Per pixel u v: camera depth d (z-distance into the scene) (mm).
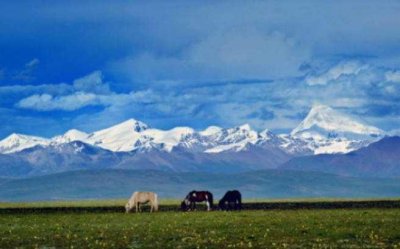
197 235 77188
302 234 76938
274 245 68188
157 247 68375
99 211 134000
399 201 164375
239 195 131875
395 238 72562
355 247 66562
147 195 126875
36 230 85688
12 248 68938
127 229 85438
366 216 102438
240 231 80938
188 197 132000
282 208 141125
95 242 72250
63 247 69438
